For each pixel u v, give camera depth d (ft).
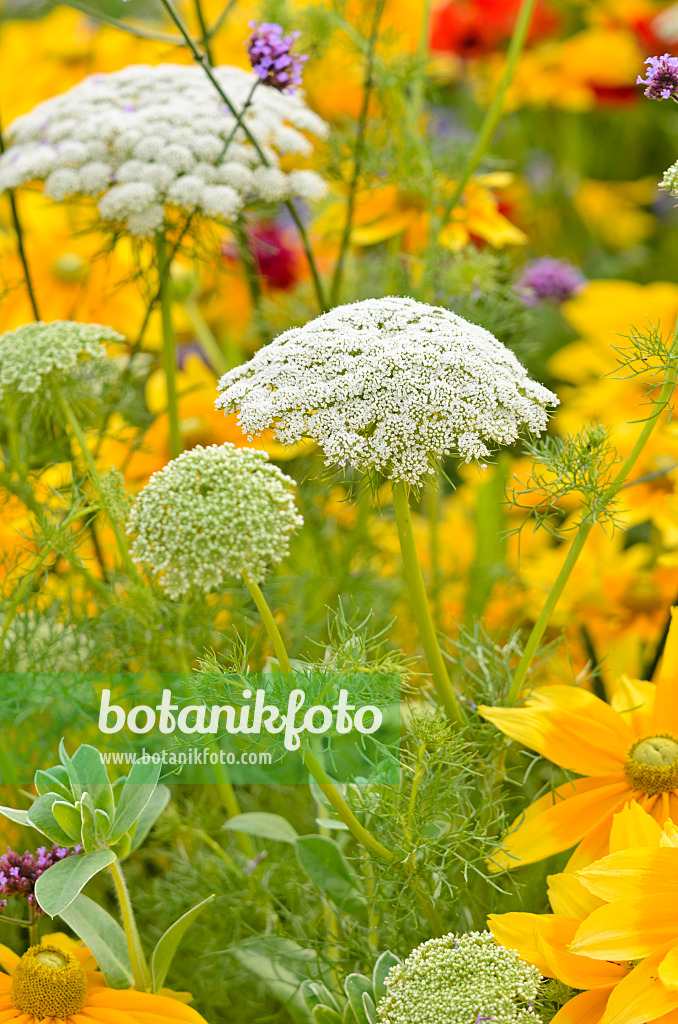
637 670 4.51
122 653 4.19
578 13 7.91
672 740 3.90
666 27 7.13
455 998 3.61
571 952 3.65
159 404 4.85
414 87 4.69
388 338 3.72
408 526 3.78
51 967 3.73
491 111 4.59
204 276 5.43
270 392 3.69
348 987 3.77
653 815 3.87
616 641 4.57
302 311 4.98
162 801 3.85
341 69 5.06
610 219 7.64
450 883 3.94
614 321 5.49
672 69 3.75
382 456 3.67
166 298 4.39
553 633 4.63
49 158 4.31
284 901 4.19
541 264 6.02
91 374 4.41
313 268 4.50
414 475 3.68
